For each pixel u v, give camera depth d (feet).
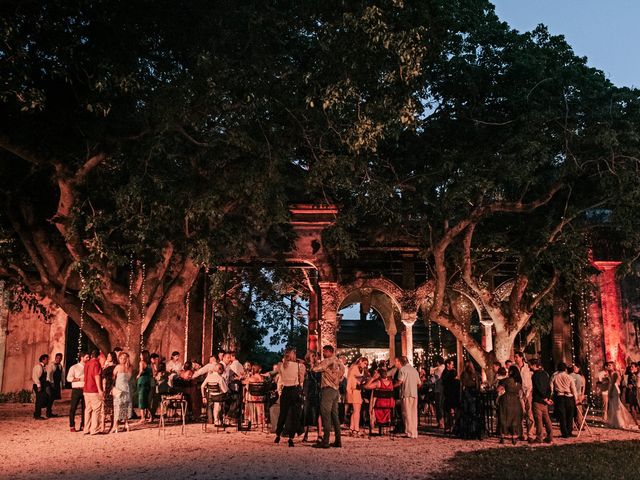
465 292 81.05
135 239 60.54
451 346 105.40
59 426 53.67
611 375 57.52
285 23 48.47
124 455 37.04
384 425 48.14
